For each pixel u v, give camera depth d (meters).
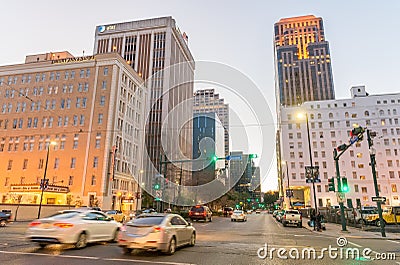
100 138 51.41
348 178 81.00
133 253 9.36
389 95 85.88
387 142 82.19
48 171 51.66
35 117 55.94
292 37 155.62
